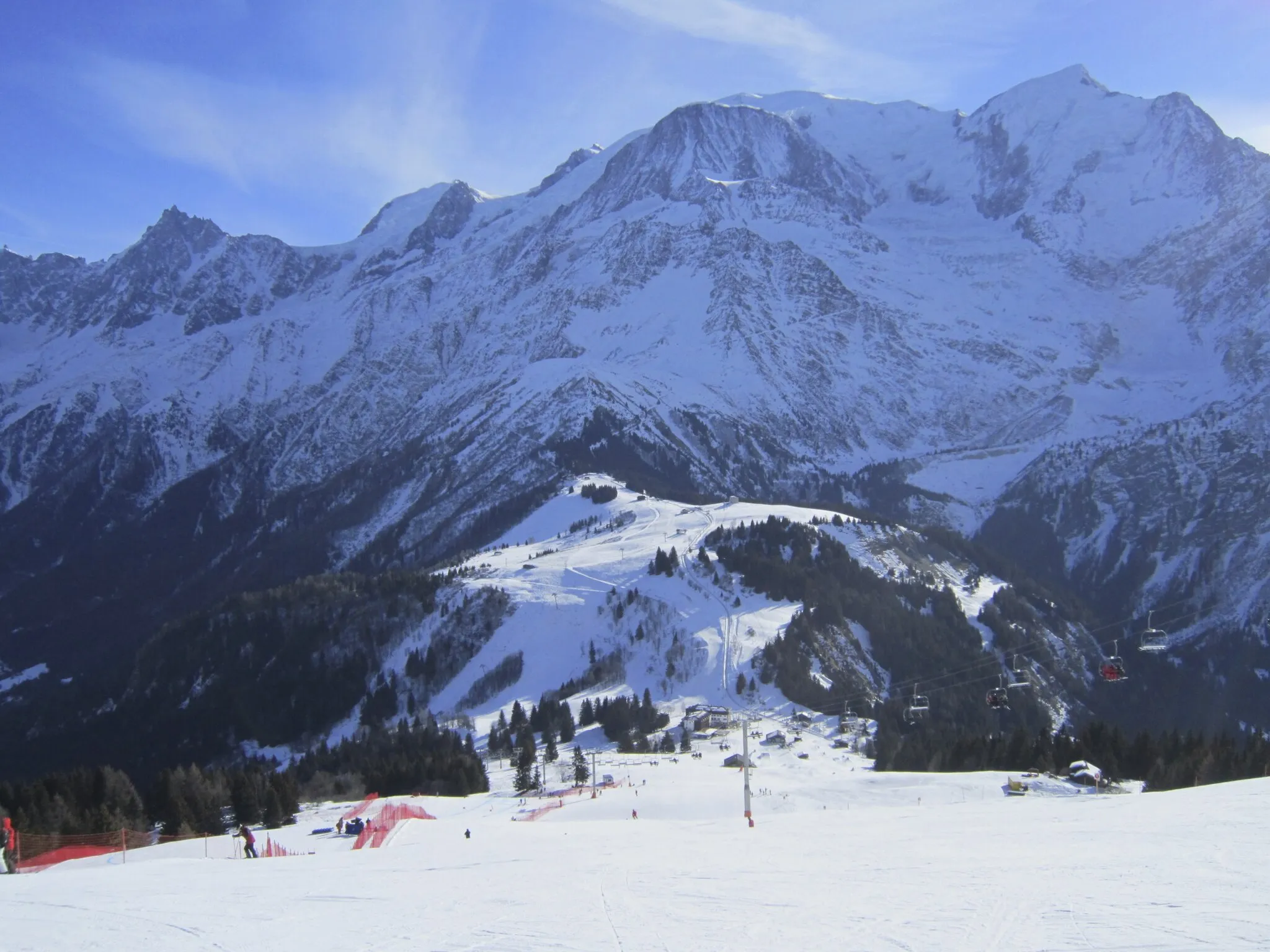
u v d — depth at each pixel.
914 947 32.34
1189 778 111.75
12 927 38.91
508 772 157.25
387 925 37.66
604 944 33.97
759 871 45.84
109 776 128.50
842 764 153.12
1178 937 32.34
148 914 40.56
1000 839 52.56
